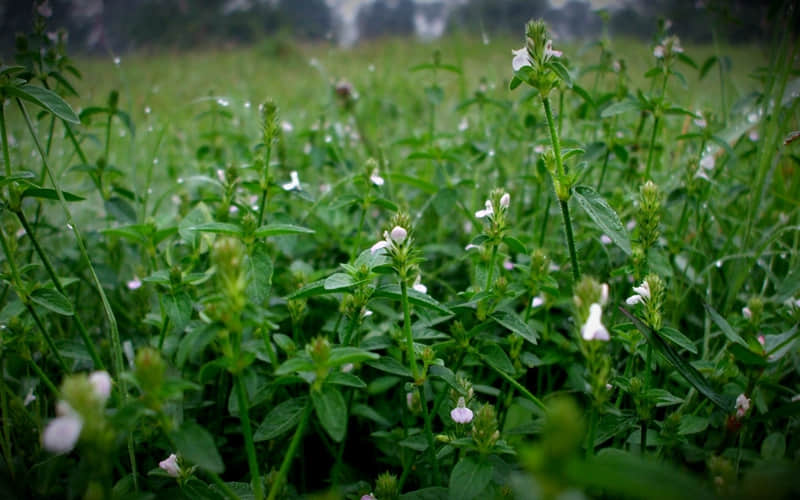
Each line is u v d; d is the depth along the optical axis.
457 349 0.36
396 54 1.55
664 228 0.52
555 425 0.21
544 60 0.31
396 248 0.31
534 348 0.41
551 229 0.56
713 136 0.45
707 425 0.35
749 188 0.49
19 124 0.68
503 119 0.73
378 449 0.40
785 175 0.59
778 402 0.38
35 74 0.44
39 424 0.35
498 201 0.35
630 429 0.36
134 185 0.48
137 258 0.51
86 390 0.25
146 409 0.26
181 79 1.37
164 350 0.38
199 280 0.33
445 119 0.96
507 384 0.40
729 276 0.45
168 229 0.40
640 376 0.40
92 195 0.65
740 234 0.50
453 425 0.34
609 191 0.57
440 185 0.56
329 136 0.64
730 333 0.32
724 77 0.64
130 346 0.39
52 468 0.31
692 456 0.35
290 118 0.95
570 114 0.65
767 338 0.32
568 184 0.33
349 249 0.51
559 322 0.44
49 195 0.33
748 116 0.52
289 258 0.53
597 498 0.30
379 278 0.37
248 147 0.67
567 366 0.39
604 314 0.36
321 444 0.40
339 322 0.36
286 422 0.30
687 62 0.49
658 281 0.33
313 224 0.54
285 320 0.43
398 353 0.36
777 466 0.23
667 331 0.33
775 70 0.46
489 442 0.29
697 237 0.45
